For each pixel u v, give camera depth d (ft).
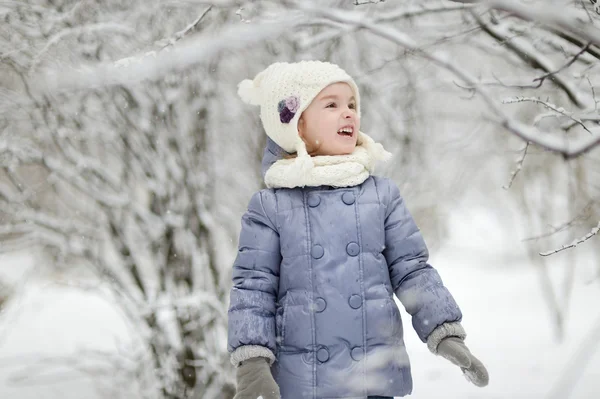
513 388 14.43
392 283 7.67
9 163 12.44
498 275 33.40
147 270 14.26
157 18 11.87
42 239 13.09
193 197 13.07
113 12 11.55
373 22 9.01
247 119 14.64
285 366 7.16
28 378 15.05
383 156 7.98
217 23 11.78
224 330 13.10
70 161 12.73
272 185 7.79
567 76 10.09
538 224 22.80
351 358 7.07
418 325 7.22
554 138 8.33
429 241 23.45
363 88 14.64
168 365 12.62
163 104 12.60
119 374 13.51
